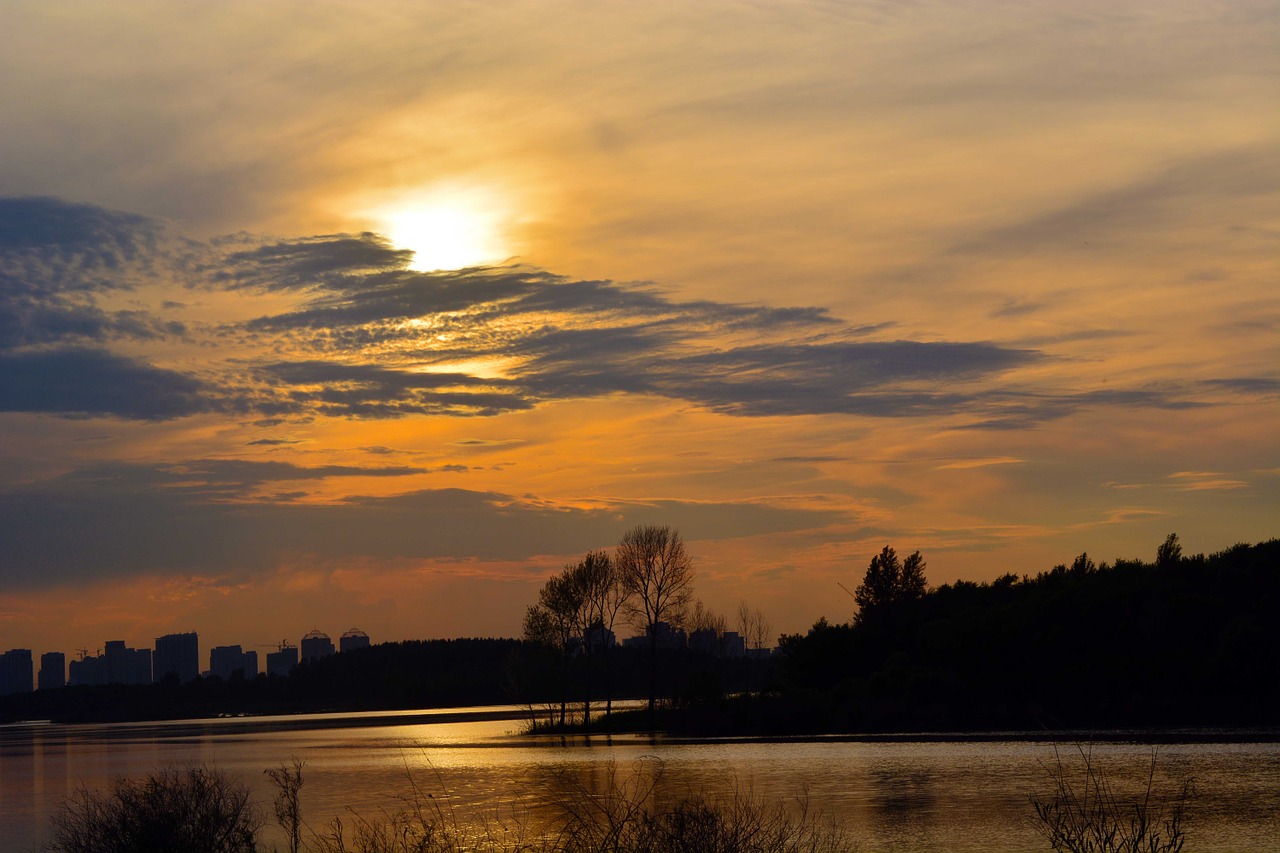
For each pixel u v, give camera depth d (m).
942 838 32.06
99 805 30.22
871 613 107.12
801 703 86.94
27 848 37.09
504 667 110.19
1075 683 78.50
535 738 92.31
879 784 45.59
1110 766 48.25
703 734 87.81
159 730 154.25
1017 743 64.19
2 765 82.25
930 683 83.12
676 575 107.75
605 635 106.81
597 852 17.53
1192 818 33.34
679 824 17.44
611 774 19.97
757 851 18.53
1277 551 84.06
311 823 38.19
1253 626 73.81
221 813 28.75
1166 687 75.44
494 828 32.41
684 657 141.50
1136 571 89.88
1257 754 51.84
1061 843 18.77
